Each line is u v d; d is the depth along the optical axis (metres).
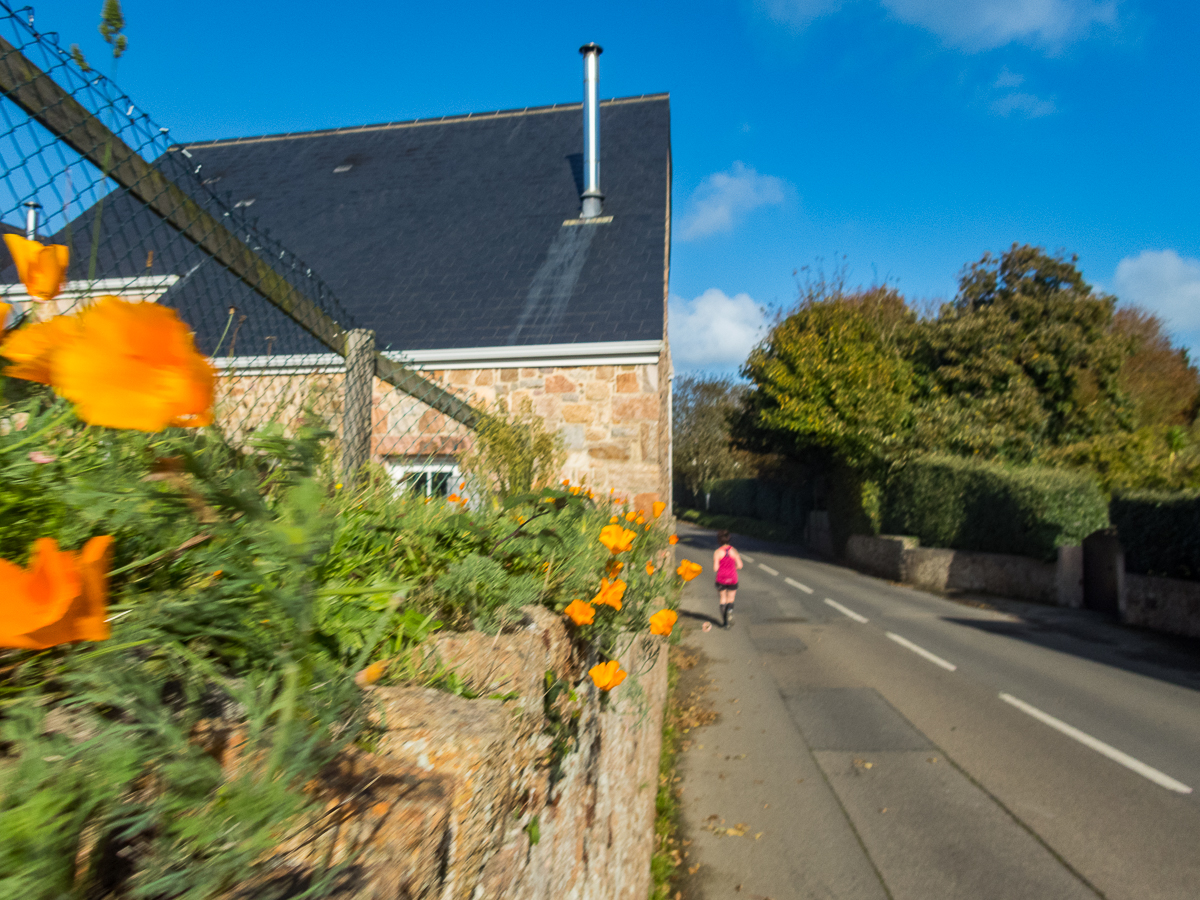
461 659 1.27
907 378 20.52
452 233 13.34
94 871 0.46
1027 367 19.94
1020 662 8.72
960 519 15.92
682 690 7.68
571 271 11.70
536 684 1.45
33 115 1.42
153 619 0.59
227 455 0.61
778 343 21.08
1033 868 4.12
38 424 0.66
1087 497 13.54
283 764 0.52
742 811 4.88
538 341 10.01
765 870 4.18
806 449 22.09
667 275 13.23
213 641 0.67
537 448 5.27
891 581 17.31
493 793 0.99
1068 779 5.25
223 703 0.69
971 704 7.03
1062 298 19.88
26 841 0.37
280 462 0.54
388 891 0.64
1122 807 4.81
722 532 11.62
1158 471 15.52
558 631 1.75
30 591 0.31
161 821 0.47
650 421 9.62
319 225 14.12
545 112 16.62
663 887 3.96
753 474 42.72
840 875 4.11
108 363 0.28
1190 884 3.93
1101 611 12.54
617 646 2.63
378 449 3.30
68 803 0.41
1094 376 19.97
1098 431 19.66
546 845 1.53
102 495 0.56
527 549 1.86
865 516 19.77
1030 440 19.16
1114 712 6.75
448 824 0.82
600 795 2.38
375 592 0.89
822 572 19.25
